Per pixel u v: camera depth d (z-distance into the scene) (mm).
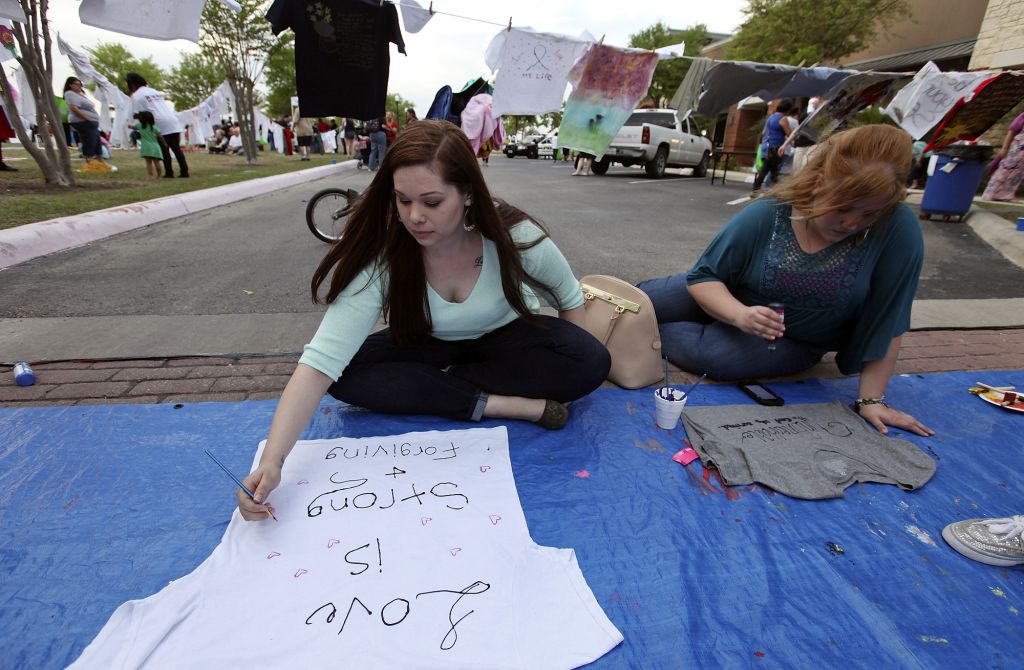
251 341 2611
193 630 1101
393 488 1521
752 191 10188
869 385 2041
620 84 2926
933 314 3330
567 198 9055
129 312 3012
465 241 1594
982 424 2027
